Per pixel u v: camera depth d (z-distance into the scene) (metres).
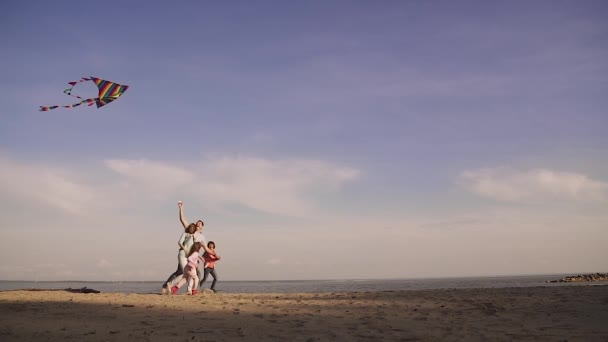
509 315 8.75
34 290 11.88
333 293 13.89
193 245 12.90
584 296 11.74
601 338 6.51
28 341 5.85
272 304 10.18
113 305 9.29
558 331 7.08
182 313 8.48
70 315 7.88
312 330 7.07
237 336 6.50
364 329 7.23
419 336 6.70
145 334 6.45
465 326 7.57
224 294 13.01
